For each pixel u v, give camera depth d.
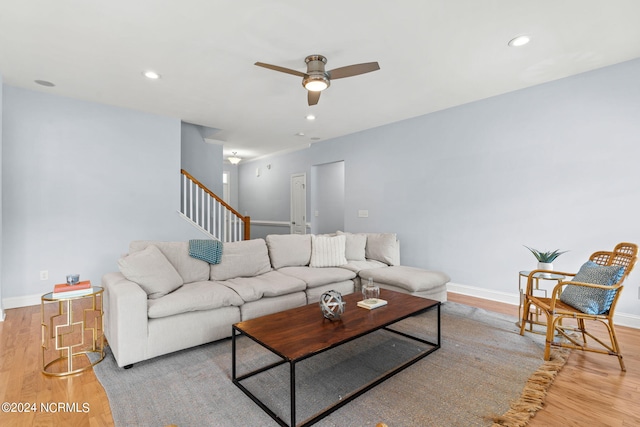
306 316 2.21
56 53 2.71
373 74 3.15
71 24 2.28
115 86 3.43
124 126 4.14
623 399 1.82
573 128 3.22
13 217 3.46
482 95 3.76
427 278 3.39
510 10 2.13
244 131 5.46
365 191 5.35
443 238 4.30
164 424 1.61
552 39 2.51
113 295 2.22
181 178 5.11
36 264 3.59
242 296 2.70
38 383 1.96
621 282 2.19
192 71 3.06
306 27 2.33
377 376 2.08
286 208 7.28
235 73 3.11
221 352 2.43
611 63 2.96
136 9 2.11
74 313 3.34
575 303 2.33
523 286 3.57
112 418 1.64
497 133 3.76
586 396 1.85
